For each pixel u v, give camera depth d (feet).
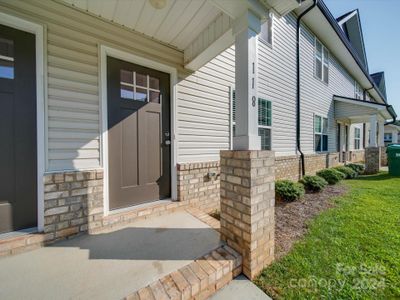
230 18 6.98
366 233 8.49
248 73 6.22
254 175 5.78
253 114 6.32
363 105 26.48
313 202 13.07
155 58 9.24
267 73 17.29
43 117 6.62
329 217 10.36
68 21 7.06
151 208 8.75
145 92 9.24
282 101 19.08
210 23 7.97
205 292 4.95
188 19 7.72
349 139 34.53
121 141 8.52
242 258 5.93
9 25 6.21
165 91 9.90
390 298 4.99
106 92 7.98
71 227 6.97
